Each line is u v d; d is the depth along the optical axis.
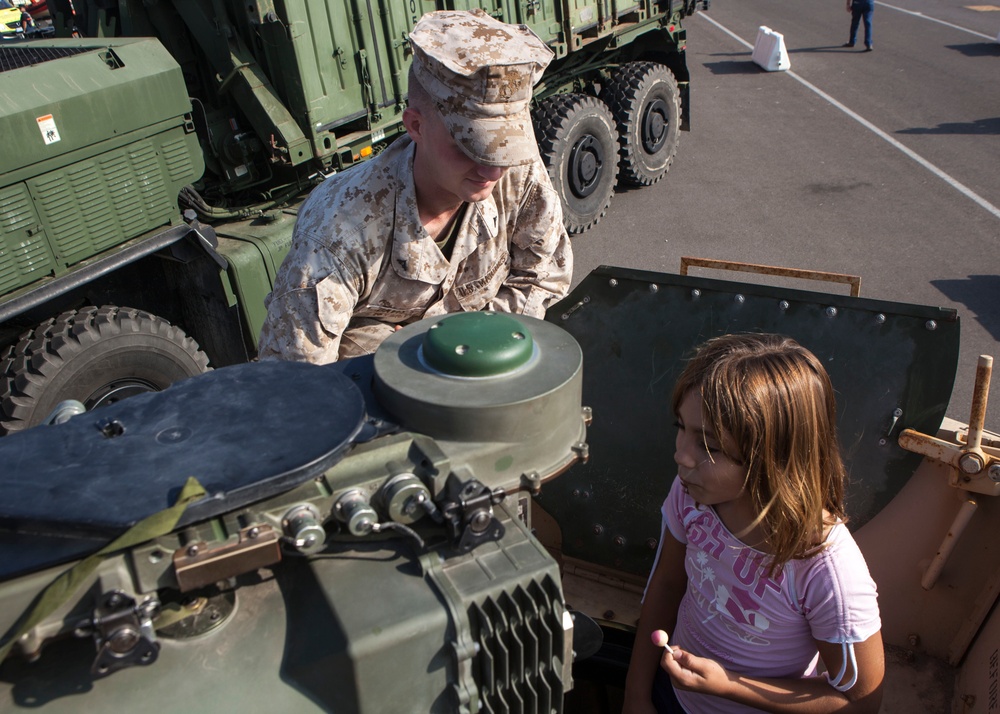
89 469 1.00
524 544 1.14
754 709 1.52
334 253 1.75
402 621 1.02
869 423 1.94
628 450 2.20
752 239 6.58
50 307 3.43
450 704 1.08
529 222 1.98
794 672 1.50
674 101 7.53
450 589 1.06
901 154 8.52
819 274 2.10
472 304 2.03
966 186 7.62
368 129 4.62
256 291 3.87
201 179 4.27
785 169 8.18
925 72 11.77
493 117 1.54
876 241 6.49
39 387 3.04
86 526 0.93
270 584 1.11
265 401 1.13
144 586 0.96
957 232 6.64
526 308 2.05
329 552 1.13
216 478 0.97
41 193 3.03
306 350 1.77
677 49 7.67
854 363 1.91
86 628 0.92
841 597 1.38
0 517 0.94
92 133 3.14
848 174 7.98
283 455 1.02
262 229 4.04
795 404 1.33
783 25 15.64
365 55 4.45
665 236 6.66
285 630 1.06
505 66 1.51
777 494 1.35
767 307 1.96
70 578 0.90
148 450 1.03
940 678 2.05
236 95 4.13
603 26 6.58
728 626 1.51
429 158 1.69
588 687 2.01
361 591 1.06
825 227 6.78
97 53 3.23
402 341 1.29
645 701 1.68
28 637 0.91
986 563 1.97
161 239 3.46
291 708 1.00
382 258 1.82
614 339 2.12
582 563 2.38
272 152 4.16
